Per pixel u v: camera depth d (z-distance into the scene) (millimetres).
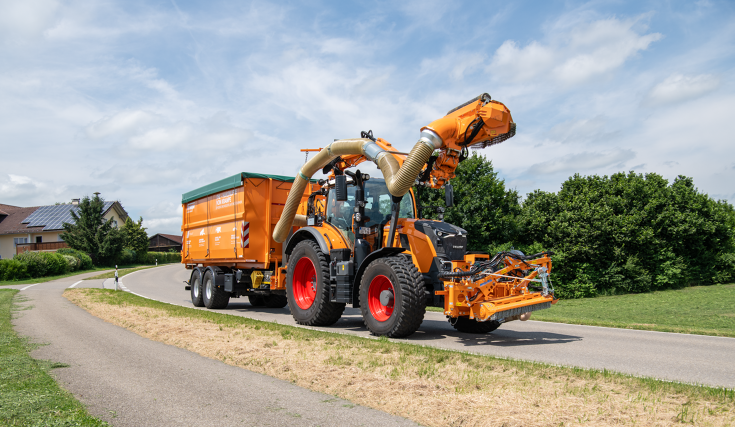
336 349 6562
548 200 24688
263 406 4227
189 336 7840
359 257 9445
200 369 5652
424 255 8562
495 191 22953
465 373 5148
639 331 9516
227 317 10227
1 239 53062
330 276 9797
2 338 7828
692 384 4969
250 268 13750
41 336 8164
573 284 23000
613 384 4742
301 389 4742
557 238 23547
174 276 33281
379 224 9523
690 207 25500
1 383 5008
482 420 3693
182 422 3855
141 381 5129
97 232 46844
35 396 4535
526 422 3633
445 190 9219
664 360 6441
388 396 4383
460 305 7668
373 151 9453
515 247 24141
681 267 24344
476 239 22922
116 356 6449
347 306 15102
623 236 23141
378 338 7742
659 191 25156
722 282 26234
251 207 12797
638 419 3711
